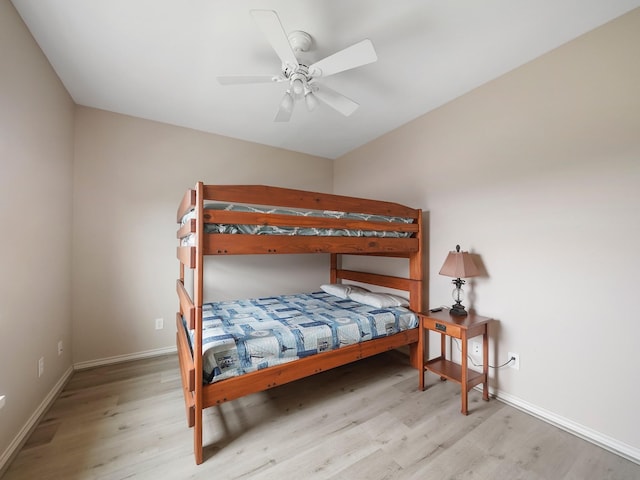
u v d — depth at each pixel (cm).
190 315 152
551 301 184
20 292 161
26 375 168
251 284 340
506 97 209
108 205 264
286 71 167
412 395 216
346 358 209
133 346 276
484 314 221
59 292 221
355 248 217
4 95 144
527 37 173
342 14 153
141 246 279
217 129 308
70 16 155
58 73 207
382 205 236
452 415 190
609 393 160
